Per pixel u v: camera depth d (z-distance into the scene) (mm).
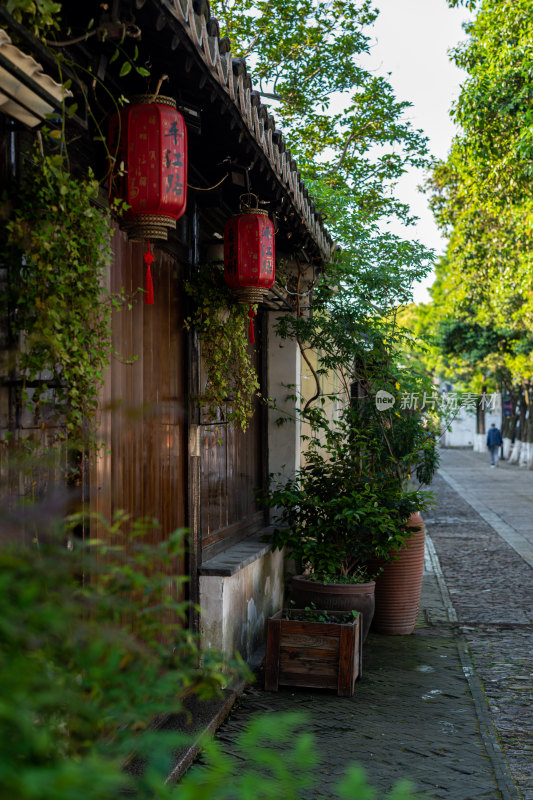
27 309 3035
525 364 31516
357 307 8617
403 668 6734
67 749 1606
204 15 3623
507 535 16062
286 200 5938
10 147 3188
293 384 8586
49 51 3047
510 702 5844
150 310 5039
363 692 6000
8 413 3156
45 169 3057
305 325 8312
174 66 3840
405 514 7457
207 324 5727
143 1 3072
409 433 8984
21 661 1338
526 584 10969
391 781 4340
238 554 6598
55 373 3213
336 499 7051
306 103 15125
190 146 5062
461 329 34000
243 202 5824
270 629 5961
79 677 1833
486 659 7070
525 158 14633
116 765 1432
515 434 44719
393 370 9117
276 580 8039
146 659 1621
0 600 1357
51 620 1377
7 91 2814
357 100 15133
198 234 6234
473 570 12109
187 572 5668
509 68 14695
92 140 4051
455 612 9164
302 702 5703
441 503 22484
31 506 1828
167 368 5387
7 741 1248
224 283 5953
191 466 5742
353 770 1271
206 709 5129
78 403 3289
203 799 1338
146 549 1860
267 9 14516
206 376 6211
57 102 2980
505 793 4207
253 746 1433
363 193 15578
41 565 1466
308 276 8680
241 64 4242
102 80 3887
